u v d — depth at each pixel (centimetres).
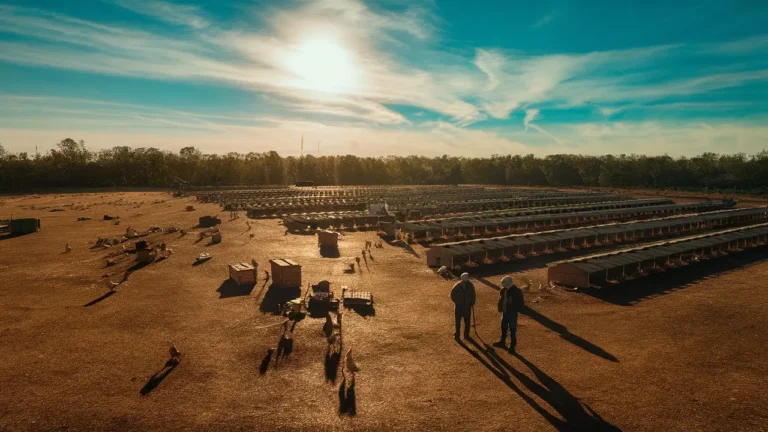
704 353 1775
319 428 1268
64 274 3141
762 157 13562
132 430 1266
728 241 4066
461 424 1280
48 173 15950
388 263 3553
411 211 6662
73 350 1827
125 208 8250
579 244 4416
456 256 3338
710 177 14688
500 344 1861
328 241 4228
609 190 15062
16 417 1333
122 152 18612
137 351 1814
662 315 2253
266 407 1384
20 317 2239
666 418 1305
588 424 1276
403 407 1374
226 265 3425
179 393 1473
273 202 8762
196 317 2228
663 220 5906
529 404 1384
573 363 1678
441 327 2073
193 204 9050
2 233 5150
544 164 19838
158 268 3316
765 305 2428
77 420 1318
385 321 2161
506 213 6825
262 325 2112
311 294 2548
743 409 1352
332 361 1708
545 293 2658
